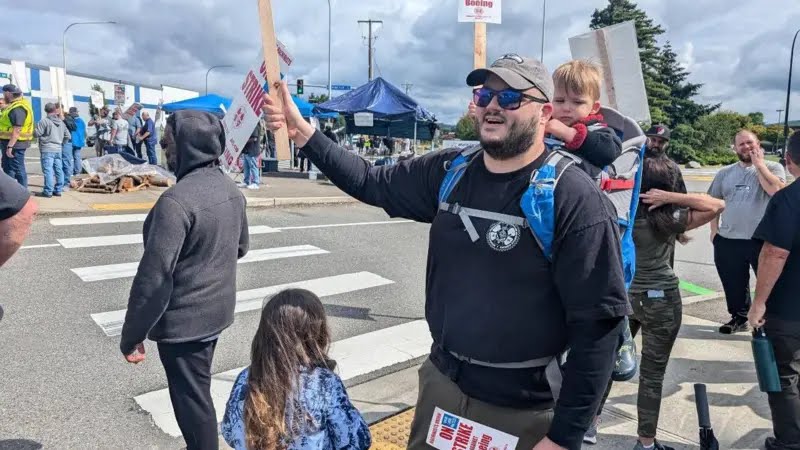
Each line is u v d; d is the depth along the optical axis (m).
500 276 1.96
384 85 17.56
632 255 2.68
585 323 1.86
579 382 1.88
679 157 46.84
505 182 2.00
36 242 8.11
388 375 4.58
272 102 2.39
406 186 2.38
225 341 5.13
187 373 2.90
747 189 5.38
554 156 2.00
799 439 3.19
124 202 11.20
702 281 8.13
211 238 2.87
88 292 6.18
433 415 2.20
